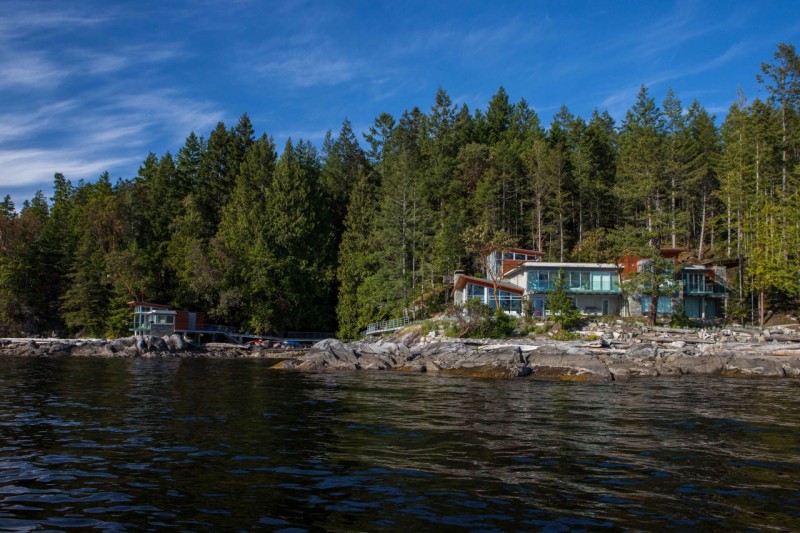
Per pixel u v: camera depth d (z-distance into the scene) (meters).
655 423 16.94
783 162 59.31
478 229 64.25
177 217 80.94
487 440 14.12
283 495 9.52
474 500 9.28
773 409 20.14
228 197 87.44
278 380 30.97
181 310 67.19
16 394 23.09
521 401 22.28
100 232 79.25
